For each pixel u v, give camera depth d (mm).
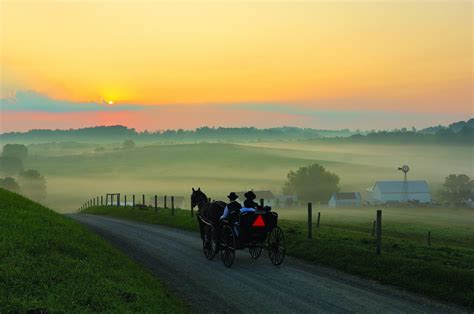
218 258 20188
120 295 11734
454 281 14070
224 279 16047
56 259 13781
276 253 18375
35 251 14273
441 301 13133
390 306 12633
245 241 18125
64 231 19469
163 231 30547
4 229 16578
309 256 19484
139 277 15055
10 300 9633
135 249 22703
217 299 13594
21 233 16453
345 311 12219
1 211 21438
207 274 16891
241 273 16938
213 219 19375
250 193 19344
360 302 13023
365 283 15234
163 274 17016
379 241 17812
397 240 26141
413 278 14930
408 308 12438
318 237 23109
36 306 9484
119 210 51219
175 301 13164
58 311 9594
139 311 10930
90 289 11453
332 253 19000
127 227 33375
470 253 24031
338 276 16266
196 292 14430
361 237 24422
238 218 18141
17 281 10969
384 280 15414
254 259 19734
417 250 21281
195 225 31750
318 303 12953
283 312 12234
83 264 14031
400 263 16234
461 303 12852
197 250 22422
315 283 15242
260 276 16375
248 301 13305
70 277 12234
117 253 19156
